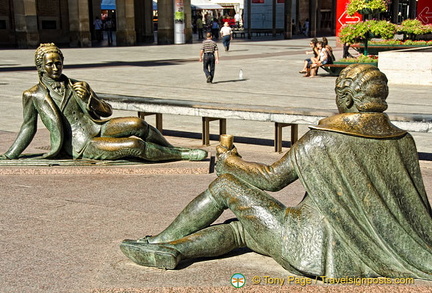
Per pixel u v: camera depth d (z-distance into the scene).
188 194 6.38
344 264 3.33
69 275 4.16
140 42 45.47
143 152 7.28
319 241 3.36
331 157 3.34
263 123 11.98
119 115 12.70
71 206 5.94
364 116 3.36
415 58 18.72
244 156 8.52
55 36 40.97
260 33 60.09
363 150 3.33
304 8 60.91
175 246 3.78
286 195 6.37
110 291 3.47
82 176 7.11
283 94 15.91
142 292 3.46
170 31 43.19
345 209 3.33
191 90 16.62
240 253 4.08
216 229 3.86
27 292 3.89
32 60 27.59
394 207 3.36
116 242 4.80
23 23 36.69
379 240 3.33
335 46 38.84
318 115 8.24
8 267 4.33
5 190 6.53
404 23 28.08
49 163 7.29
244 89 17.02
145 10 45.12
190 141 9.74
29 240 4.92
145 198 6.22
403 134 3.45
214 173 7.33
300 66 25.16
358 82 3.35
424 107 13.50
